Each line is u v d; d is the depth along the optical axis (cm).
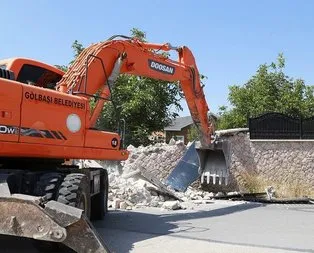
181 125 5681
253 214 1286
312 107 3462
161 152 1969
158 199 1458
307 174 1931
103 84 1061
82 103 867
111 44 1090
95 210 1080
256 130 2022
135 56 1163
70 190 733
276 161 1983
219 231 988
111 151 938
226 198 1709
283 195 1911
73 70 1006
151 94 2638
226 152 1623
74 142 840
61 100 816
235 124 3494
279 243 867
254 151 2012
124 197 1369
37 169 864
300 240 901
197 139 1633
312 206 1518
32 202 573
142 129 2608
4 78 757
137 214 1210
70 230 568
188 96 1403
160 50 1288
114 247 801
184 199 1569
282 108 3422
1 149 711
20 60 921
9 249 766
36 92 766
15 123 729
